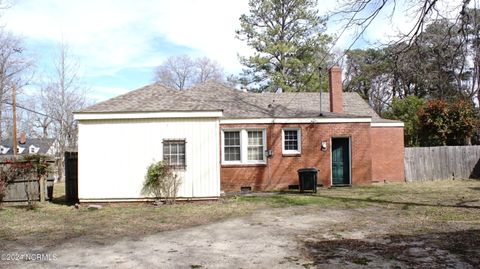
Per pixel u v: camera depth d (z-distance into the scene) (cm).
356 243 834
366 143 2073
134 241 895
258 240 884
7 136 4850
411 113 3080
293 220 1124
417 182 2197
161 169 1478
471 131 2472
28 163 1579
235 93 2448
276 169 2012
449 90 2006
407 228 977
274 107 2205
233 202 1495
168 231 1004
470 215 1135
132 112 1505
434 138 2598
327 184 2027
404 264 675
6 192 1553
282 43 3531
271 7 3550
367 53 2656
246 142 2017
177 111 1512
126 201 1501
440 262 682
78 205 1468
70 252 800
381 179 2264
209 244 853
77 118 1496
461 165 2386
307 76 3478
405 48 1227
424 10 1158
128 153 1509
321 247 807
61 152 4128
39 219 1205
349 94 2678
